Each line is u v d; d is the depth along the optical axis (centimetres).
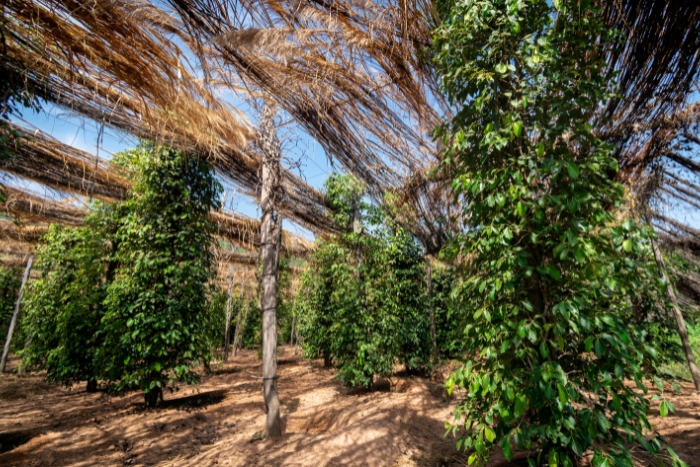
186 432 364
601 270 157
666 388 500
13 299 1051
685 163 317
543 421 170
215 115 250
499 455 252
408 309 626
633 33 177
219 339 550
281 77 189
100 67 176
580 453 150
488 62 193
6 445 340
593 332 169
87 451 318
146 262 435
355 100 204
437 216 293
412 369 691
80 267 553
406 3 164
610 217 174
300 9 155
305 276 789
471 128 198
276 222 393
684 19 161
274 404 332
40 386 610
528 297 193
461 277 234
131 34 157
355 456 278
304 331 827
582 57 179
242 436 344
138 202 453
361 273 586
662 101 202
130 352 426
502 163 194
